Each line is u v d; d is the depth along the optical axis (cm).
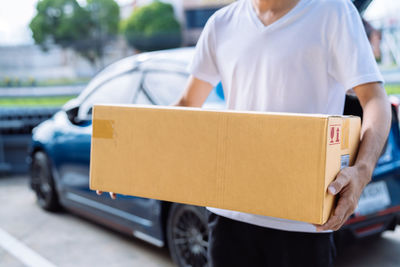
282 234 121
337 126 93
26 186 545
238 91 131
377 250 290
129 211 296
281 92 121
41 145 396
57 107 641
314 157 90
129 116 111
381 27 601
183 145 104
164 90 282
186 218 251
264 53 122
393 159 246
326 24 116
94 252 317
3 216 416
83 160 339
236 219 126
